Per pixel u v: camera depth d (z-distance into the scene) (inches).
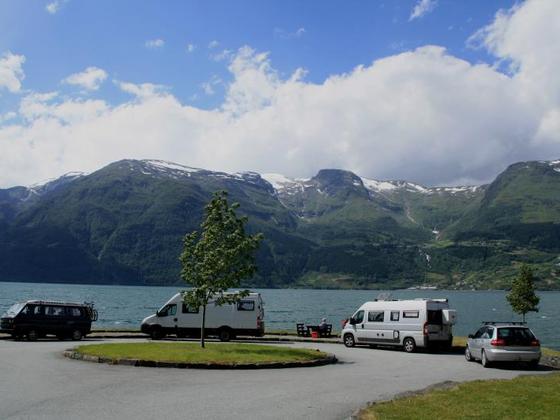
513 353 906.7
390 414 472.4
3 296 5334.6
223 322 1446.9
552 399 549.3
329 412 506.9
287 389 637.3
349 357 1078.4
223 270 1037.8
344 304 5620.1
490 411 488.1
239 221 1065.5
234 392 605.3
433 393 581.6
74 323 1374.3
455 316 1247.5
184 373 763.4
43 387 609.3
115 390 600.4
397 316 1279.5
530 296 1660.9
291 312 4195.4
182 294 1116.5
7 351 1010.7
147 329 1457.9
